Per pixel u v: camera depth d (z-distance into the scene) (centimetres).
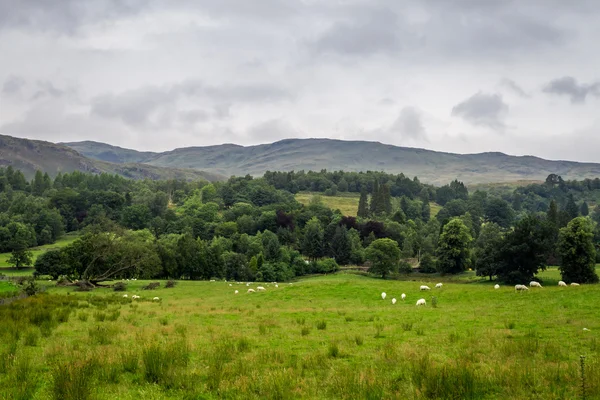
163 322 2141
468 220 17350
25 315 2061
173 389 1072
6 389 1016
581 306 2408
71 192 18212
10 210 16650
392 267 10294
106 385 1077
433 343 1602
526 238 7094
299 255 12669
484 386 1067
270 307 3086
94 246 6438
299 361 1332
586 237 6856
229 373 1174
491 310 2483
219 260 9575
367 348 1542
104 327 1872
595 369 1127
